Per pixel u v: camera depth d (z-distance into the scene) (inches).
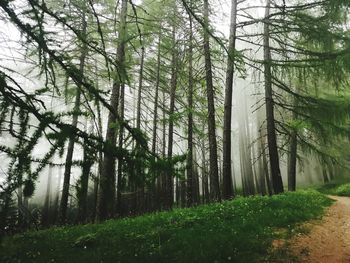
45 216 823.1
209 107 511.5
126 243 323.3
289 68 466.3
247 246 288.7
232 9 514.0
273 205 432.5
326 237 319.3
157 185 618.5
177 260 273.6
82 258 290.5
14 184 112.5
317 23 414.6
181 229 344.2
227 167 505.0
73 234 376.5
